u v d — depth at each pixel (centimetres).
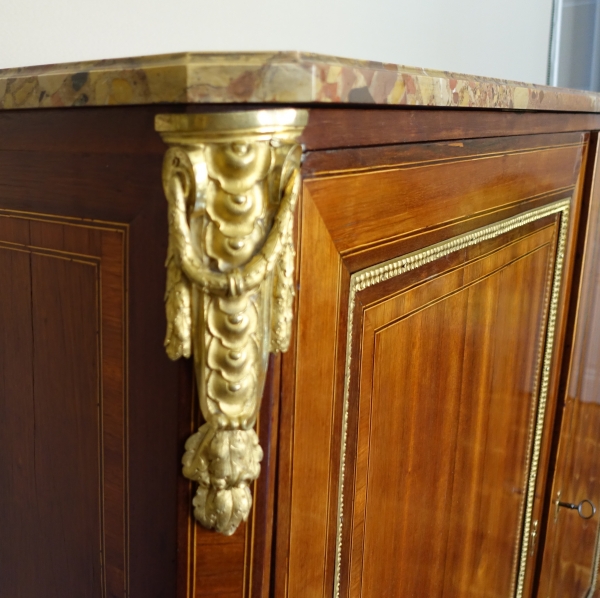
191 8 90
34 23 74
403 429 56
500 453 81
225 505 37
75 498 49
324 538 47
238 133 32
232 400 35
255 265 34
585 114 85
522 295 78
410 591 63
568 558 113
